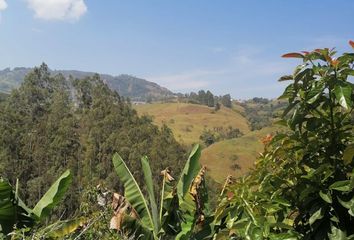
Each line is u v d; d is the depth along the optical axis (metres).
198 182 5.39
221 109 150.88
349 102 2.43
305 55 2.66
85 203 7.77
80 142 51.78
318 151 2.83
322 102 2.69
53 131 51.19
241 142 87.75
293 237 2.65
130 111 59.59
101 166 47.44
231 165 80.44
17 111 56.16
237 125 134.62
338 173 2.72
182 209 5.32
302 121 2.75
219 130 128.50
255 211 2.87
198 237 5.07
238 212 2.90
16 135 49.06
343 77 2.59
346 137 2.74
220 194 4.02
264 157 3.10
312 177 2.68
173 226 5.39
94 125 52.31
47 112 57.12
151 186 5.62
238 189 3.01
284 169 2.91
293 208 2.86
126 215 5.15
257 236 2.66
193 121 136.00
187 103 154.88
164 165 47.06
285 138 2.83
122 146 48.53
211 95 162.50
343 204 2.57
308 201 2.68
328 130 2.79
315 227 2.67
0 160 45.06
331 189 2.61
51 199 5.05
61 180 5.15
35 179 46.09
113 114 54.00
